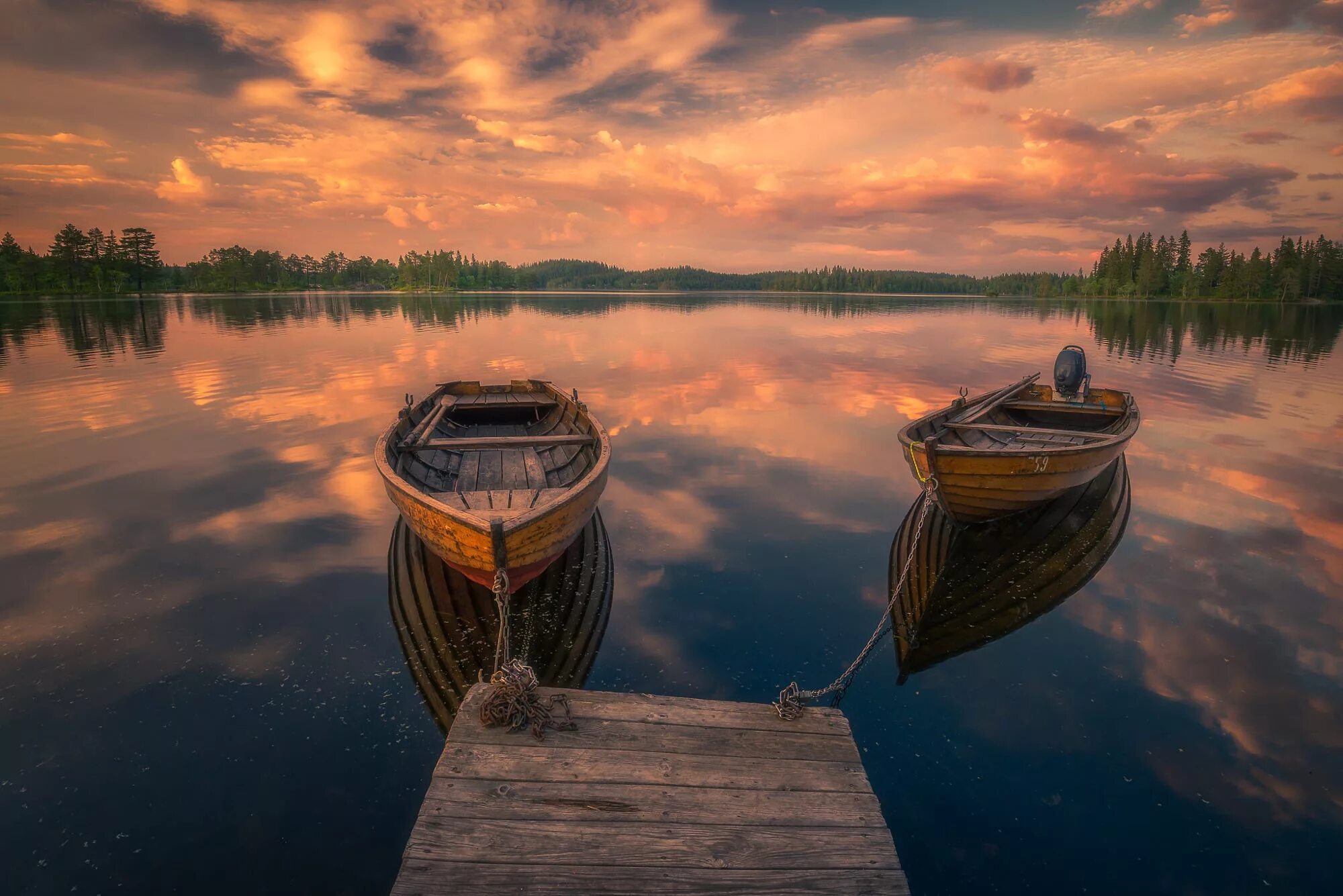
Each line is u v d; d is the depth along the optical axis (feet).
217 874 11.94
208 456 37.99
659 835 11.41
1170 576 24.56
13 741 15.01
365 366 76.38
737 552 26.20
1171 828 13.44
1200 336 132.98
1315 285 361.92
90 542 25.96
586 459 29.01
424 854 10.75
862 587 23.48
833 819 11.99
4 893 11.43
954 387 65.57
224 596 21.91
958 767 15.07
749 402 56.39
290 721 15.97
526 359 85.10
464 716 14.16
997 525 29.48
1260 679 18.33
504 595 17.88
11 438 41.42
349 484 33.32
